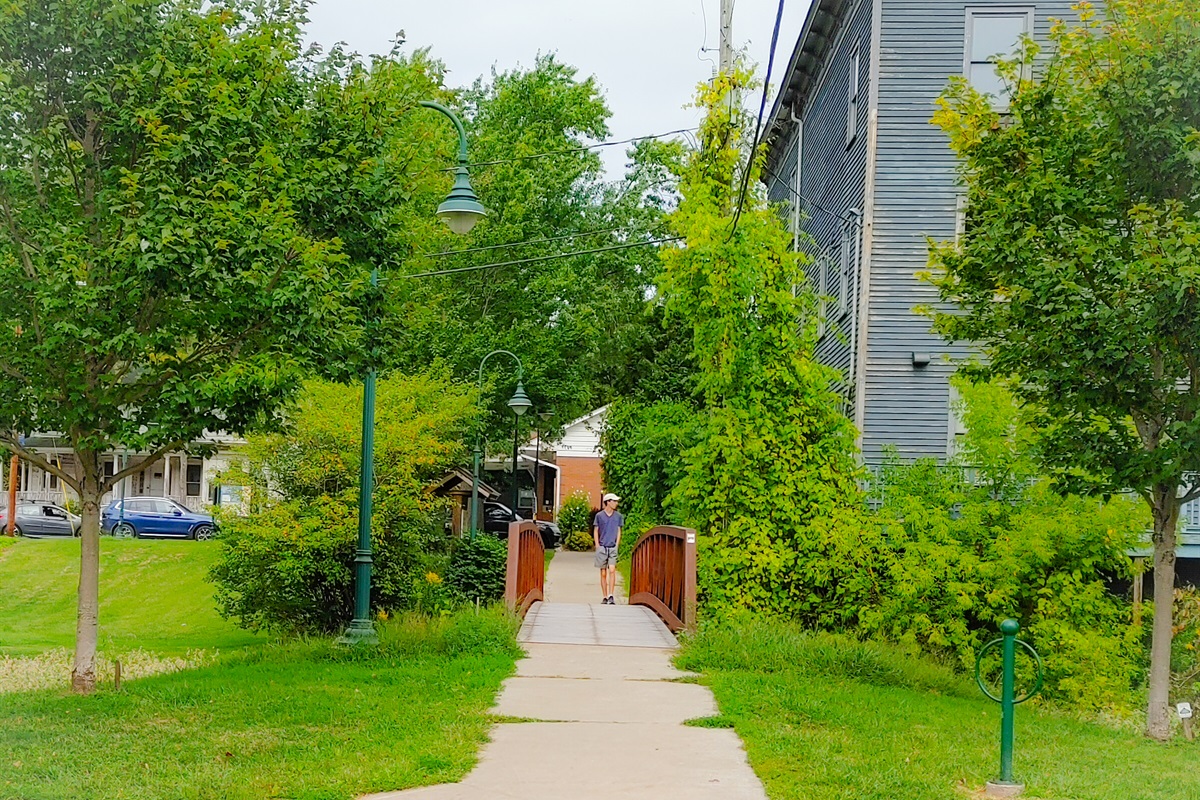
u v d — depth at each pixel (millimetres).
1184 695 15805
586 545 49594
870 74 22172
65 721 10125
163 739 9305
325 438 20703
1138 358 11477
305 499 20750
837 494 18984
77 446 11555
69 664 20000
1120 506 16766
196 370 11477
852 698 12164
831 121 27047
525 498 57406
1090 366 11719
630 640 16234
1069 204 12305
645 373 43281
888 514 17969
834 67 26734
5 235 10406
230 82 11586
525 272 39938
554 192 41562
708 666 13750
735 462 18891
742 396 19203
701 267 18875
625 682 12555
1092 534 16703
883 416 21875
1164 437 12773
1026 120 12945
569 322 40031
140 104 11000
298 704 10836
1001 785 8273
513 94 42625
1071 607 16438
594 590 30422
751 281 18781
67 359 10891
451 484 34656
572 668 13578
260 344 11531
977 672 8781
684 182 19656
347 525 20359
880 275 22000
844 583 18109
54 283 10039
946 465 18703
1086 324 11531
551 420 42969
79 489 11930
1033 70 14492
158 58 10820
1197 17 11555
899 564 17219
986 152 13156
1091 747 11195
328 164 12109
